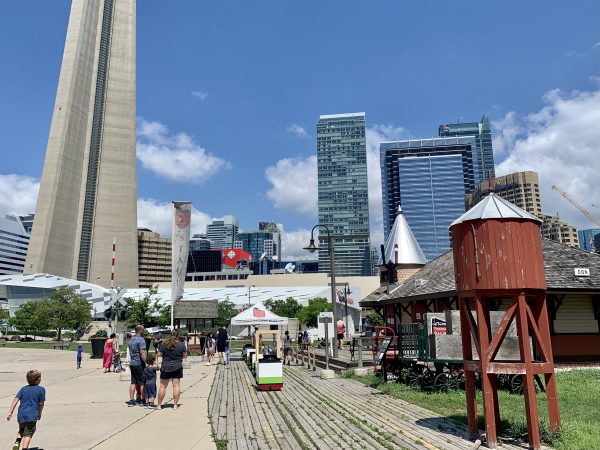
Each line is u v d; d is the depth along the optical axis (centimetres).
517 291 800
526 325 786
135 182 15300
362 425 944
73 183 14188
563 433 776
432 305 2412
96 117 15038
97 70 15312
